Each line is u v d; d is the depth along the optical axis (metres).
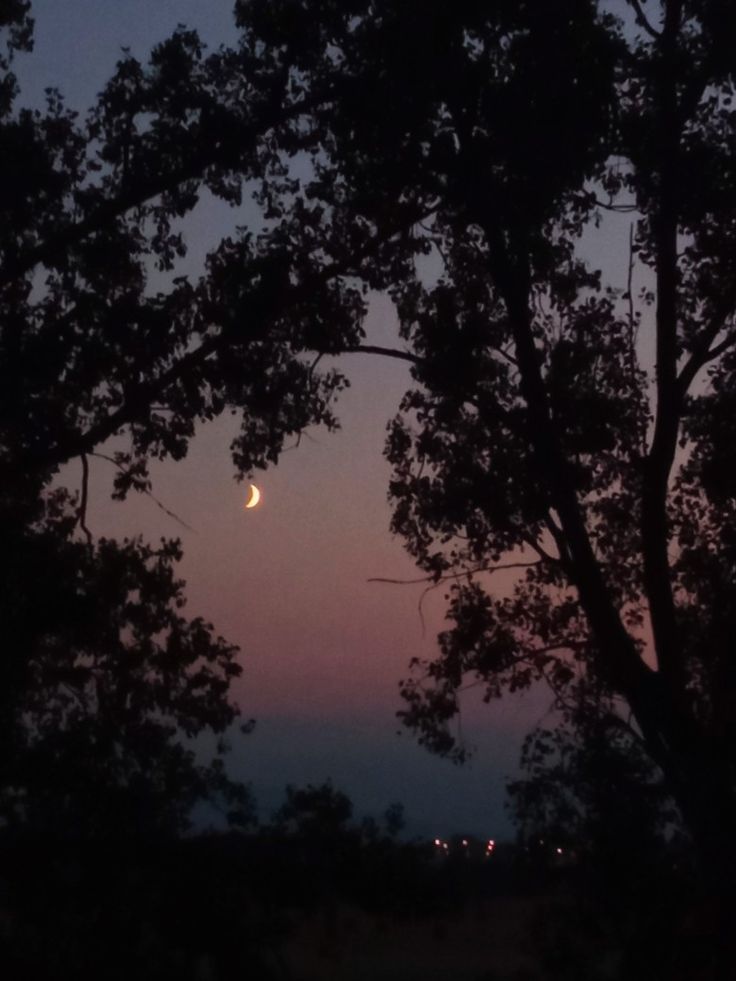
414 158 14.71
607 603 15.01
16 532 13.49
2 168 13.70
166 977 11.07
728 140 15.09
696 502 16.44
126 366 14.52
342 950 11.77
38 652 13.55
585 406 15.21
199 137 14.34
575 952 13.65
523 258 15.05
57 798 12.03
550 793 14.55
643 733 14.54
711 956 13.62
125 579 14.80
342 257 15.77
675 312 15.37
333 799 11.85
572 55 13.76
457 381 15.66
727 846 13.77
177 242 15.05
